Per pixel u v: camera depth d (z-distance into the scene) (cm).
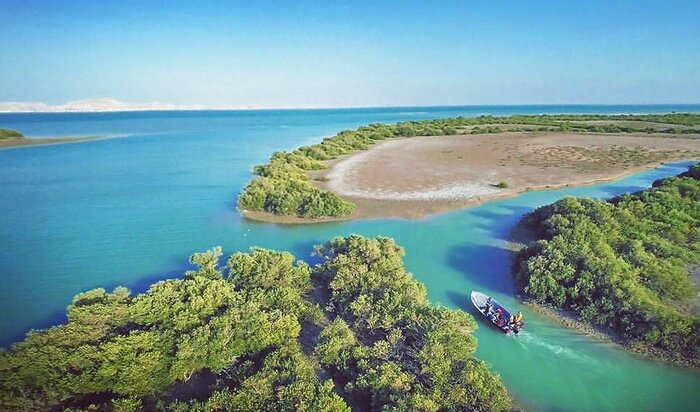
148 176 7419
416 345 2383
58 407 1950
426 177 6819
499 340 2662
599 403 2162
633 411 2116
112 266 3712
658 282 2983
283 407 1856
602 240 3525
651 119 16212
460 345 2244
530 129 13112
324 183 6525
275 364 2134
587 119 16625
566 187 6288
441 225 4694
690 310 2797
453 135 12462
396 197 5706
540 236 4181
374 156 8869
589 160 8131
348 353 2264
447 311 2511
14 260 3816
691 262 3425
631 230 3809
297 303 2698
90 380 1975
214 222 4872
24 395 1912
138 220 4938
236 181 7031
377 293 2823
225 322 2328
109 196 6012
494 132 12750
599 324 2752
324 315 2864
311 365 2358
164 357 2120
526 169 7375
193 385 2192
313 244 4222
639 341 2548
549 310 2964
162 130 17362
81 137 13850
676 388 2256
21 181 6931
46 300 3128
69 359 2023
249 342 2269
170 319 2389
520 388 2261
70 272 3588
